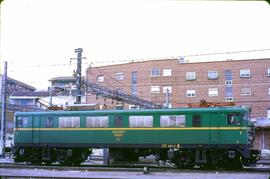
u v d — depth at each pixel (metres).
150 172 18.55
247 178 16.33
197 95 53.19
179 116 21.77
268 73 50.59
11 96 51.41
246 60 51.62
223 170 19.89
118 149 23.27
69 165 24.25
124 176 17.05
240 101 51.41
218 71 52.66
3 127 32.91
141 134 22.28
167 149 22.44
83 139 23.47
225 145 20.97
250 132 21.41
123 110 22.84
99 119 23.23
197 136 21.38
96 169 19.59
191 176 17.05
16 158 25.34
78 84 28.70
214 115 21.25
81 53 28.80
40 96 52.16
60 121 24.12
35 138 24.64
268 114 50.28
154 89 54.94
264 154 38.47
